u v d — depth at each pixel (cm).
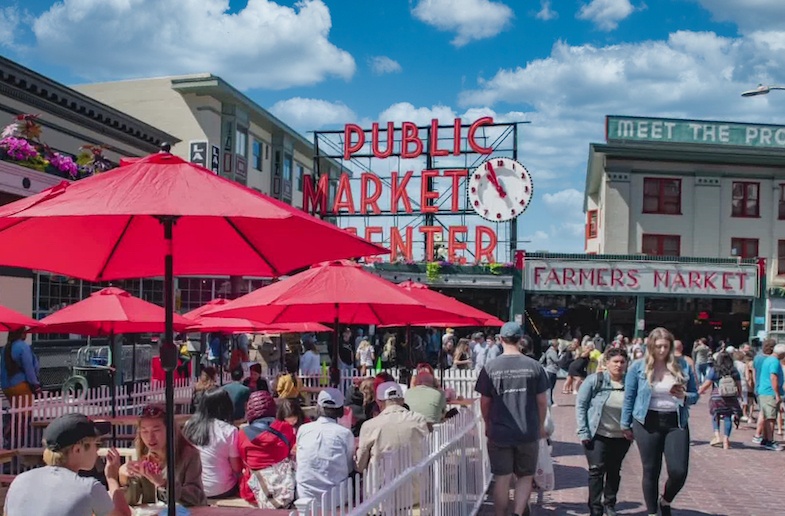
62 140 2339
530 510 932
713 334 4122
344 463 682
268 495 686
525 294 3862
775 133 4072
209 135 3738
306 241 536
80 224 515
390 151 4053
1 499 766
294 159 4734
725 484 1133
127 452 847
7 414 1106
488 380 780
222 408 739
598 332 4153
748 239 4066
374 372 2052
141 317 1068
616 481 841
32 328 1204
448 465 773
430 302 1094
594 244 4366
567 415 2039
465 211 3903
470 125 3959
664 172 4062
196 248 556
